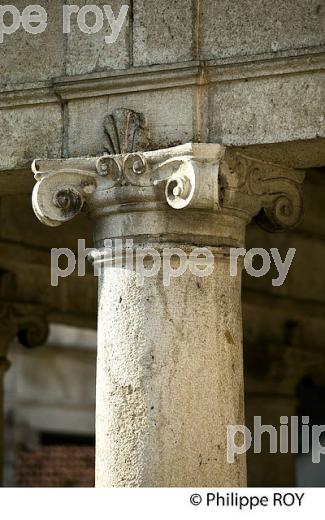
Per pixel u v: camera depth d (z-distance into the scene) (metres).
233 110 20.02
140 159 19.94
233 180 20.02
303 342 33.91
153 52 20.53
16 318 29.36
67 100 20.94
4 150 21.25
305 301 33.50
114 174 20.14
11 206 28.80
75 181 20.44
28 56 21.27
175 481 19.67
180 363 19.86
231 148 20.02
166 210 20.00
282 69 19.78
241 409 20.23
